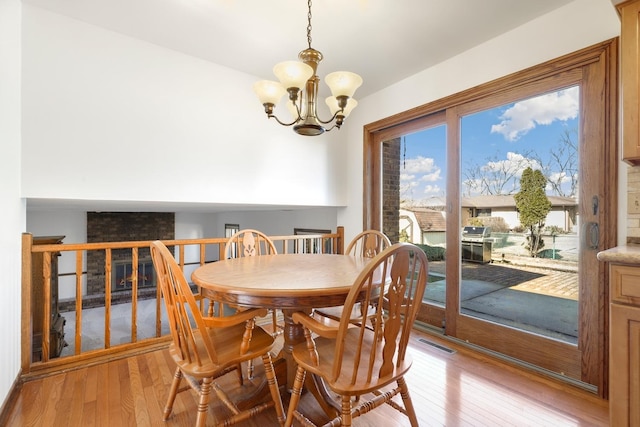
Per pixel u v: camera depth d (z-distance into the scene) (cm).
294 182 322
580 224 192
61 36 208
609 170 179
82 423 151
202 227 743
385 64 271
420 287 128
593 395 178
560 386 188
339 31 224
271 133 306
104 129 223
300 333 174
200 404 130
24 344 190
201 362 130
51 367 198
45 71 203
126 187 231
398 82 305
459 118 257
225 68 278
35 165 199
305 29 222
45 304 200
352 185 358
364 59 263
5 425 150
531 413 161
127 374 197
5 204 168
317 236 340
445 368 210
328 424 128
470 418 157
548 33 203
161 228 680
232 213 675
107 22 217
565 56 194
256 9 202
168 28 223
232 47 248
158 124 245
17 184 188
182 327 129
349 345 149
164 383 188
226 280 142
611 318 132
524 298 219
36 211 513
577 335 193
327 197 348
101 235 609
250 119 293
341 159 361
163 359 218
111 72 226
